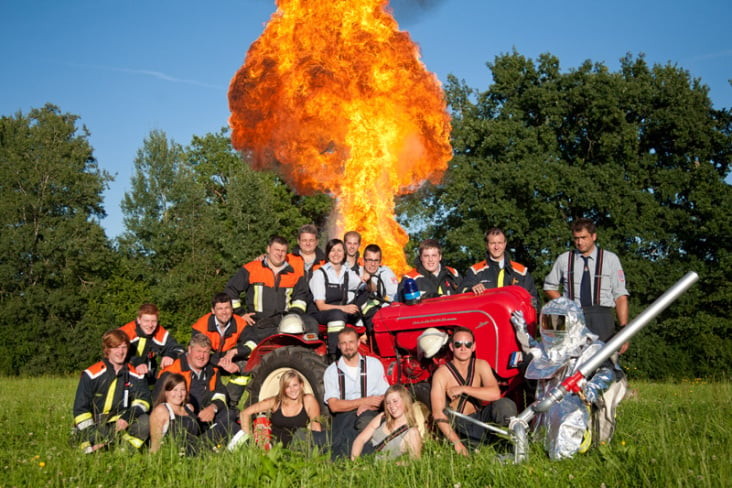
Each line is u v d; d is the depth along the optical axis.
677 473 3.86
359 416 5.78
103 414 6.12
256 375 6.50
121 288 38.25
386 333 6.39
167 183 40.78
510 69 32.28
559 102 30.52
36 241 37.69
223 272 39.34
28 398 10.57
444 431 5.26
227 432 6.08
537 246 28.94
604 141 29.52
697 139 30.20
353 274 7.08
